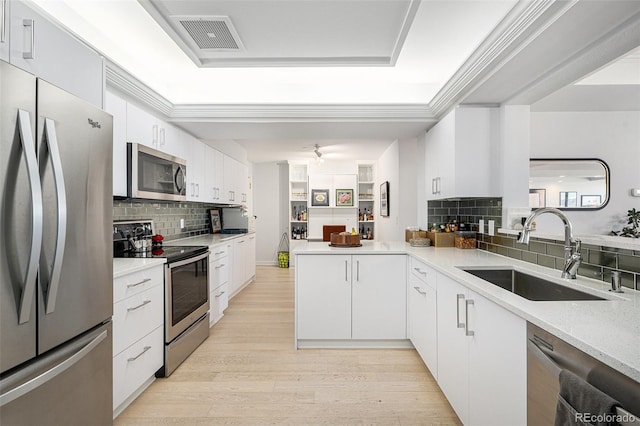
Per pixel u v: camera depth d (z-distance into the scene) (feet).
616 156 9.97
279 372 7.78
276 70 9.19
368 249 9.41
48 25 4.26
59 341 4.11
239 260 14.92
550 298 5.60
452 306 5.94
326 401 6.60
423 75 9.52
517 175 8.30
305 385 7.20
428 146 10.78
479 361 4.84
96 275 4.81
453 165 8.67
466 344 5.31
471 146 8.57
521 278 6.49
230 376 7.59
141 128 8.47
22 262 3.57
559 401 2.87
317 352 8.89
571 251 5.57
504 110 8.31
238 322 11.35
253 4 5.59
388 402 6.56
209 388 7.09
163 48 7.95
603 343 2.75
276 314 12.26
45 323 3.89
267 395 6.82
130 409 6.32
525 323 3.71
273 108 9.67
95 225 4.77
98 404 4.96
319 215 21.68
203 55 7.36
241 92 10.23
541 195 10.03
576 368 2.93
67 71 4.59
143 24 6.94
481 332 4.78
